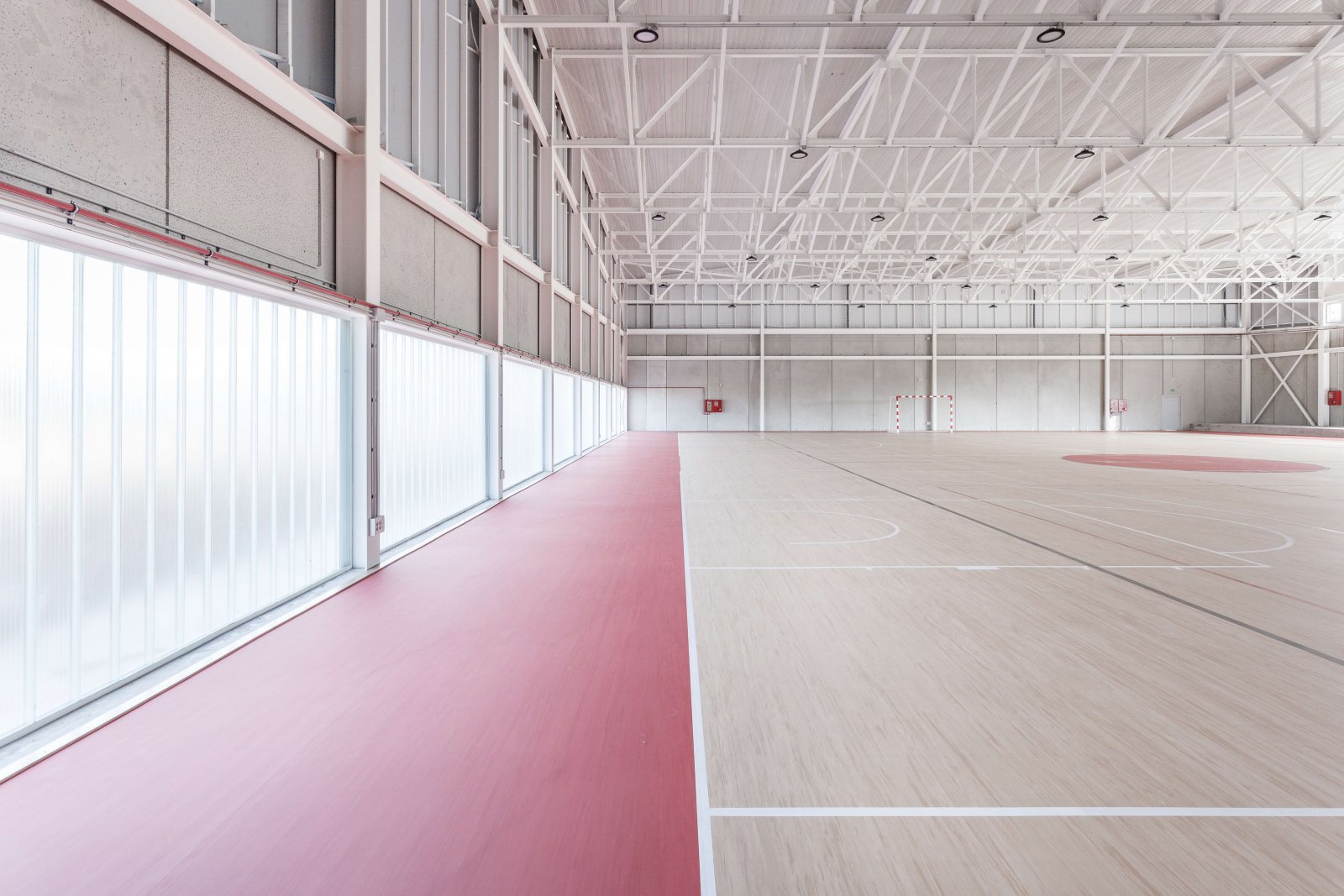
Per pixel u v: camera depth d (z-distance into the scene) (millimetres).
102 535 3561
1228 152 20516
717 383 36469
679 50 14148
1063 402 36344
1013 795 2641
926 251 25688
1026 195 19203
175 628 4062
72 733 3090
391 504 7059
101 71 3676
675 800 2615
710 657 4137
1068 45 13602
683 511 9711
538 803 2596
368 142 6199
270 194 5184
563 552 7035
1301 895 2088
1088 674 3848
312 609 5090
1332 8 9953
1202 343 36344
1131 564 6477
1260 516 9086
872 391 36438
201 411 4297
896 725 3240
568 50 14391
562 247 17703
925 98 16406
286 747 3018
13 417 3090
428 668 3953
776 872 2199
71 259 3377
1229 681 3748
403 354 7371
